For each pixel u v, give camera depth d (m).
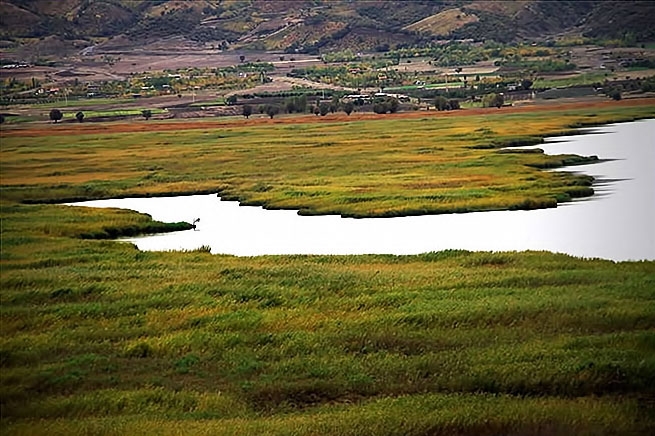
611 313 34.28
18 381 30.58
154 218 77.44
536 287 40.25
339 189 85.44
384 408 26.00
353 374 29.66
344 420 25.02
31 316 38.84
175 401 28.08
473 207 74.00
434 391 28.03
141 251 56.34
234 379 30.22
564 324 33.78
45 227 68.19
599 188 83.25
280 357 32.19
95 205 88.25
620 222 66.44
